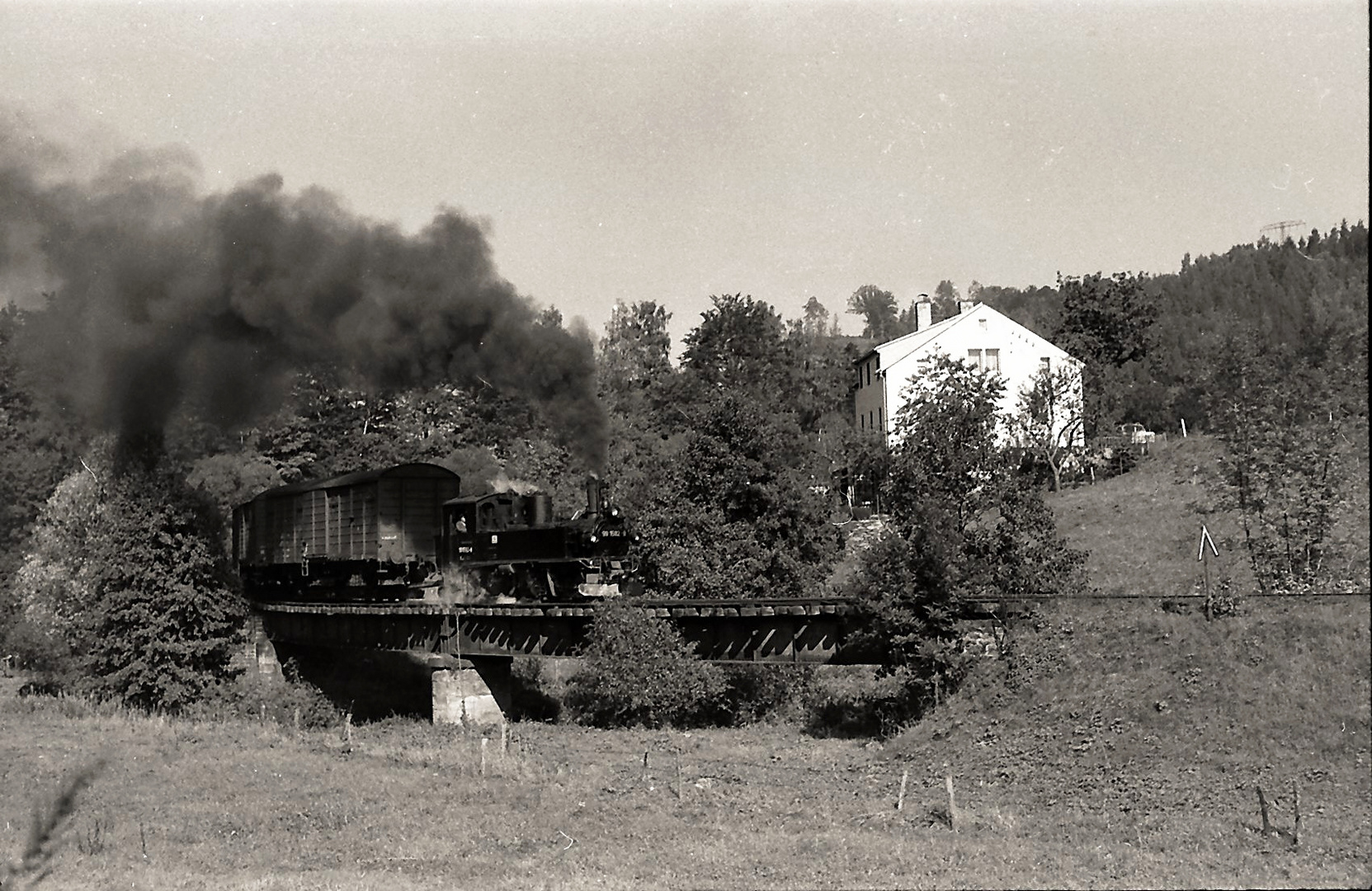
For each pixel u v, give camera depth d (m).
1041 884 20.50
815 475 60.88
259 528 57.69
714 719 42.03
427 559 47.50
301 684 52.00
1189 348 106.44
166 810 28.39
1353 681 26.89
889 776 31.33
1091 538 46.41
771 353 103.25
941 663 34.50
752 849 23.84
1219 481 36.81
